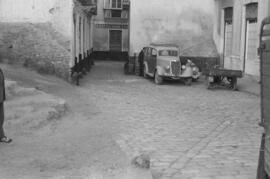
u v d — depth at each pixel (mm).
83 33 23953
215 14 24766
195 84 20688
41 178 6211
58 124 9969
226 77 18844
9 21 18344
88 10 24109
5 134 8641
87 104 13070
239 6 21484
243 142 8914
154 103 14148
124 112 12180
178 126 10523
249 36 20625
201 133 9773
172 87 19234
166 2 24734
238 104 14320
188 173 6871
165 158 7688
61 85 16172
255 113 12539
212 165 7289
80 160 7172
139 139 9055
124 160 7207
